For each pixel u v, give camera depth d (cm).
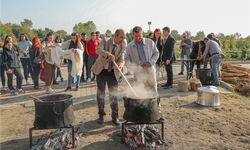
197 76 655
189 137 286
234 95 509
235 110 400
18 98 541
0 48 607
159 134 275
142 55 358
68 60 595
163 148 256
